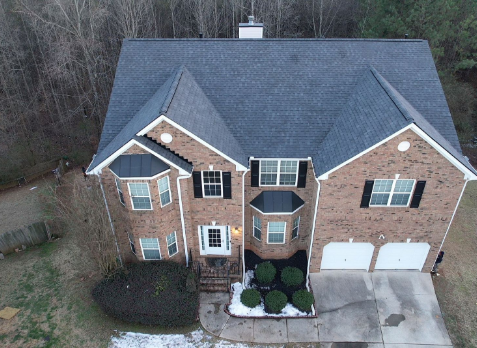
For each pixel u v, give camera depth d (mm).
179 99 17578
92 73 36406
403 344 17156
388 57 20953
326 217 18609
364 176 17078
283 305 18516
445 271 20906
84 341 17266
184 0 44625
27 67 38531
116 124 19922
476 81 38750
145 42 21734
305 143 18750
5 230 24938
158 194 17562
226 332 17766
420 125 15891
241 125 19297
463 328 17797
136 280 18891
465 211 25984
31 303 19188
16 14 37312
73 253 22578
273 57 21000
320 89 20109
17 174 30500
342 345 17172
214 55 21172
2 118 31750
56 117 38562
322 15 46500
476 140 36031
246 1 45344
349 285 19906
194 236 20312
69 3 33344
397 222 18641
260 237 21047
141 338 17500
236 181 18125
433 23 33000
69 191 28562
